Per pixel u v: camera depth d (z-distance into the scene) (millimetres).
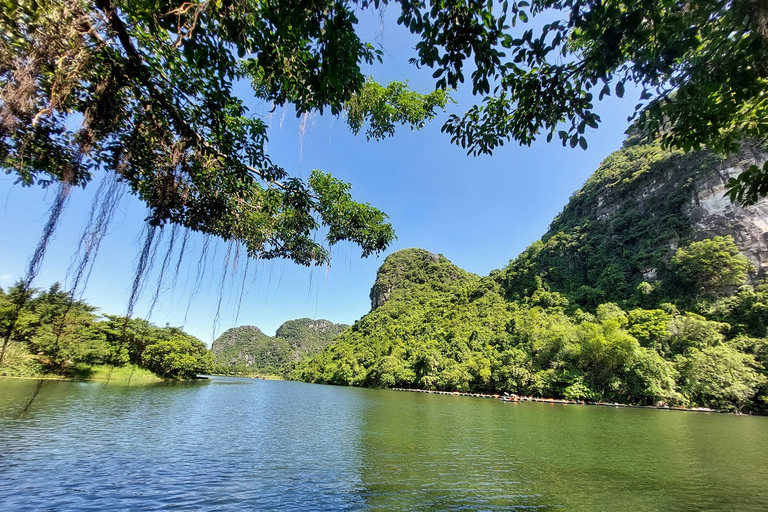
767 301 55156
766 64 3789
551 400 53844
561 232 112875
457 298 131000
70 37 3637
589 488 12461
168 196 5219
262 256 7629
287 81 4582
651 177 94750
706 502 11266
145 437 18641
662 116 4789
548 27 4016
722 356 47875
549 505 10891
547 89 4711
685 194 80812
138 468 13344
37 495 10422
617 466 15430
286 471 13820
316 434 22141
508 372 60719
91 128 4258
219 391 54062
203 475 12906
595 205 111562
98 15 3787
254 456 15984
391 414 33312
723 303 61062
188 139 4938
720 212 72500
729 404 44969
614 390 51219
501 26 4012
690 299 67375
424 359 82562
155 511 9711
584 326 59594
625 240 92500
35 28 3570
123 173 5109
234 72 4848
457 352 83812
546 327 70500
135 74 4250
